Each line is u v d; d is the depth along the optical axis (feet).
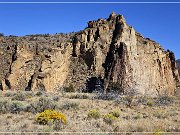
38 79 305.73
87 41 361.51
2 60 335.88
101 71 333.83
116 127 63.72
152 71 360.48
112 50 343.87
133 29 372.58
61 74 330.54
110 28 372.99
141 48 365.61
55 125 66.64
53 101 136.05
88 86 320.29
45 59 325.21
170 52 417.08
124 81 317.42
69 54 355.97
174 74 409.28
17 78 316.40
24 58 329.52
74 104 117.60
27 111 100.48
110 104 142.20
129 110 121.08
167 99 205.77
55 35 418.92
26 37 401.90
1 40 376.68
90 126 67.97
